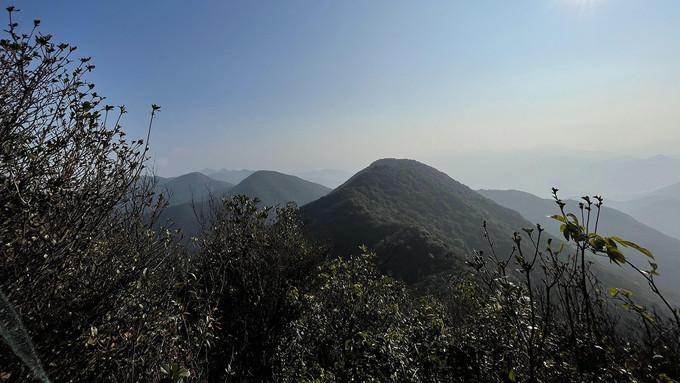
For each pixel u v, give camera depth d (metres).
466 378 2.46
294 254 6.43
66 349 2.14
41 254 2.20
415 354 3.37
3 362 1.98
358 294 4.47
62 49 2.60
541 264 1.82
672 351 1.66
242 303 5.00
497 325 2.59
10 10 2.36
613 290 1.81
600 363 1.65
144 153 2.96
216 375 4.12
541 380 1.85
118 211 2.87
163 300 2.70
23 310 2.17
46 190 2.37
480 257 2.20
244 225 5.02
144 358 2.33
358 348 3.36
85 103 2.58
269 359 4.99
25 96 2.33
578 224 1.59
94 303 2.31
